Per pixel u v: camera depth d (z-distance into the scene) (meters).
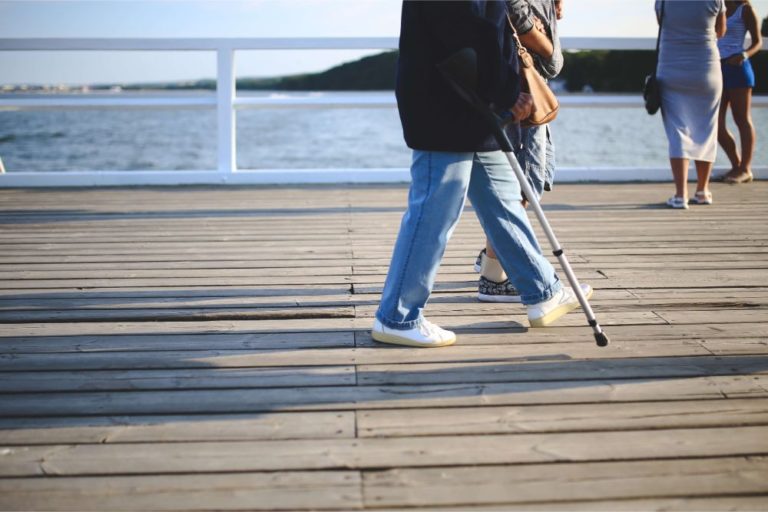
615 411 2.39
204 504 1.90
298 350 2.91
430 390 2.54
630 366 2.75
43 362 2.79
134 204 6.00
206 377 2.65
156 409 2.41
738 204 6.00
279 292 3.68
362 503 1.90
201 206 5.91
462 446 2.18
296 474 2.03
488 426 2.29
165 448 2.17
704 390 2.54
